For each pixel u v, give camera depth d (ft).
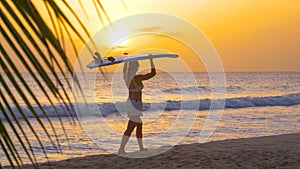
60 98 4.84
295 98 185.47
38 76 4.63
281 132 99.55
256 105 179.32
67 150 70.18
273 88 366.02
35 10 4.45
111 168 44.29
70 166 45.44
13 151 5.48
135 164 45.39
